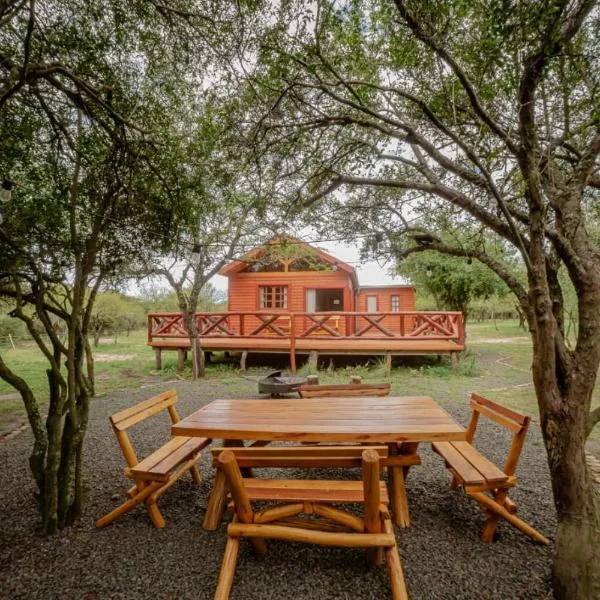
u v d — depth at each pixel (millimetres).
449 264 10031
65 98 2389
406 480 2756
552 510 2291
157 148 2598
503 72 1544
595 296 1639
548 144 1848
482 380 6480
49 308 2191
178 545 2014
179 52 2414
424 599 1604
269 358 9422
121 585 1715
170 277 6891
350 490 1755
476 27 1702
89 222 2467
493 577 1727
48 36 2141
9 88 1880
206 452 3389
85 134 2438
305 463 1801
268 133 2646
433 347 7227
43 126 2344
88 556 1921
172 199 2629
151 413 2498
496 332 18406
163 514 2338
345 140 2670
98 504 2449
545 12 1245
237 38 2195
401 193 2982
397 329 14305
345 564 1851
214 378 7262
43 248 2227
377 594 1649
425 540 2014
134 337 18812
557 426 1644
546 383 1660
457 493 2545
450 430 2049
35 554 1939
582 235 1777
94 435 3963
